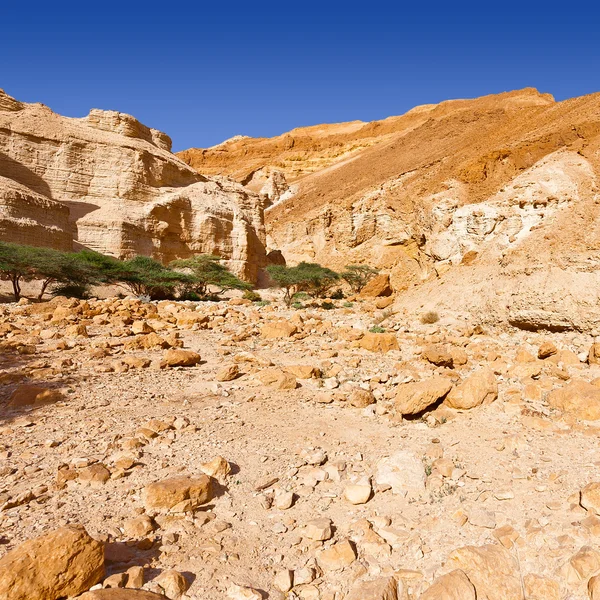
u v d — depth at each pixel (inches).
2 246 999.6
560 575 131.9
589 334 529.0
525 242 716.0
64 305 727.1
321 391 343.0
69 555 126.0
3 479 197.0
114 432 253.6
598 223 605.3
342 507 178.5
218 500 182.7
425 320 735.7
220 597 127.6
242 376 384.2
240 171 5019.7
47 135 1475.1
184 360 422.6
